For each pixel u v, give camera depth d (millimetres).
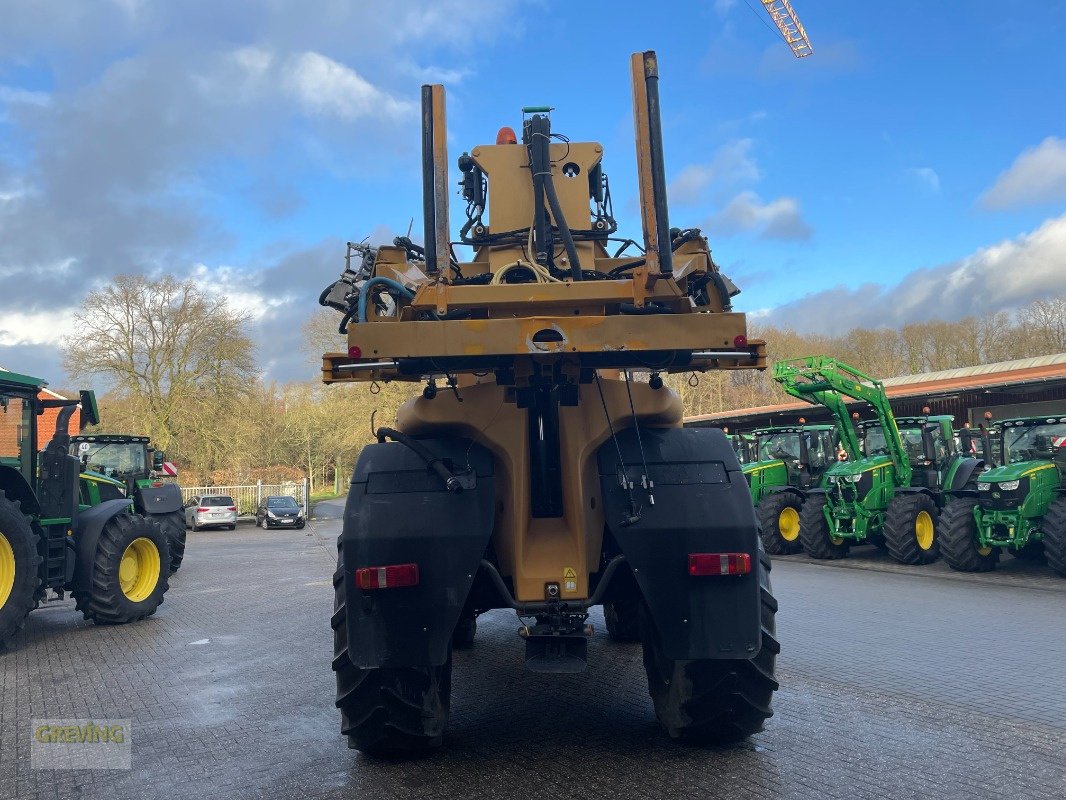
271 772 3984
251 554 18719
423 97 4055
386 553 3701
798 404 28641
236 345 36562
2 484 7715
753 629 3689
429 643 3670
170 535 13695
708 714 3857
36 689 5824
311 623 8617
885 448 14234
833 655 6309
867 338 58531
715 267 4293
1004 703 4941
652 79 3936
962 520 11086
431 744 3986
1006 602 8781
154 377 35688
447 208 3996
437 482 3883
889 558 13367
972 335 55906
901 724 4523
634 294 3826
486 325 3580
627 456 3982
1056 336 50875
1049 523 10273
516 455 3961
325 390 50750
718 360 4102
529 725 4641
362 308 3857
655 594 3721
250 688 5773
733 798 3471
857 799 3453
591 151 4797
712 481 3896
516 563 3873
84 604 8500
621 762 3953
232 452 37594
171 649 7297
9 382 7586
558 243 4668
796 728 4449
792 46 47969
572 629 3816
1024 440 11547
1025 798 3463
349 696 3781
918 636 7031
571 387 4078
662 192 3881
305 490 37656
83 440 17562
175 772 4027
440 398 4066
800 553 14344
